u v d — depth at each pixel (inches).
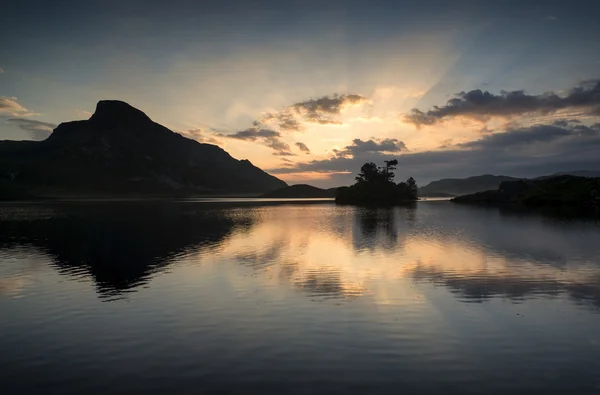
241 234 1779.0
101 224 2368.4
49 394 397.4
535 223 2234.3
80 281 879.1
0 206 5226.4
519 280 848.3
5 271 993.5
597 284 808.9
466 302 692.7
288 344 514.9
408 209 4286.4
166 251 1286.9
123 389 404.8
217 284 839.7
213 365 456.1
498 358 469.1
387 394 387.9
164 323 602.2
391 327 573.6
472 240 1501.0
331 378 421.4
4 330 581.3
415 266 1007.0
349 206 5329.7
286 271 962.7
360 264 1040.2
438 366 449.1
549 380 415.8
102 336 552.7
